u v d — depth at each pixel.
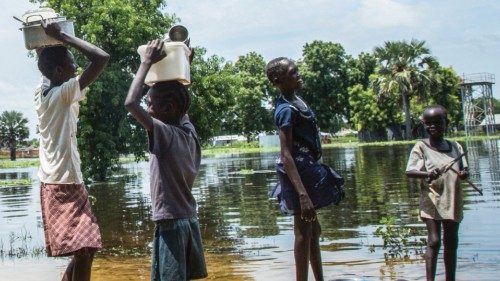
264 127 89.44
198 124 29.77
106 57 4.67
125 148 30.31
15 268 8.20
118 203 17.70
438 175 5.61
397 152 40.81
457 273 6.33
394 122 73.69
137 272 7.64
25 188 27.22
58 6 30.11
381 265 6.99
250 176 26.17
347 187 17.59
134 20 28.78
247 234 10.25
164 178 4.23
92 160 28.45
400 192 15.38
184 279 4.20
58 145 4.64
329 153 46.00
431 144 5.83
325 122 86.38
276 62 5.17
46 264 8.47
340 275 6.53
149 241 10.36
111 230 11.94
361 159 34.06
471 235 8.41
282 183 5.15
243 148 86.38
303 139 5.12
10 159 103.00
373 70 86.31
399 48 67.06
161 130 4.20
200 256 4.40
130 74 29.72
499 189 14.15
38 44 4.68
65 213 4.62
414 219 10.70
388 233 8.56
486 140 56.06
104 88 28.02
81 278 4.62
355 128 84.62
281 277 6.75
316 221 5.40
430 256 5.65
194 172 4.39
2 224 13.79
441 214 5.62
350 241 8.77
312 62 85.94
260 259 7.92
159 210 4.22
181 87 4.45
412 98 71.75
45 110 4.65
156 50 4.27
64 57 4.77
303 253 5.12
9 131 98.38
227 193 18.55
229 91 30.72
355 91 74.88
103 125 28.42
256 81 87.38
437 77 67.50
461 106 79.00
